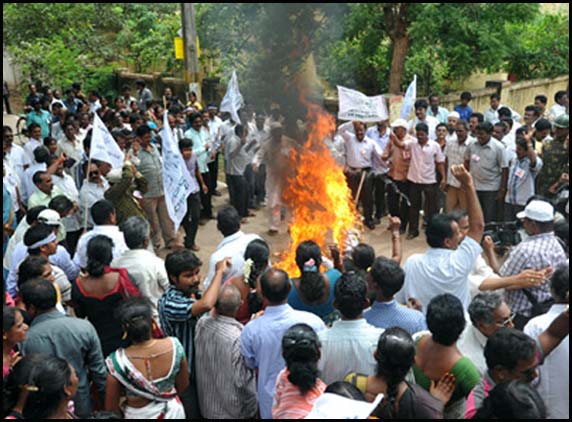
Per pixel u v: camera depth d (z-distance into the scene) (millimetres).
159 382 3387
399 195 8906
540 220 4543
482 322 3498
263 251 4457
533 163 7367
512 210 7730
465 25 12367
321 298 4082
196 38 12375
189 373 4039
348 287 3418
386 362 2895
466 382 3129
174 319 4039
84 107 11281
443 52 13070
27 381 2840
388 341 2898
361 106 8461
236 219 5121
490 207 8078
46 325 3723
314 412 2707
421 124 8320
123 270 4422
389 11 12898
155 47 18781
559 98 10750
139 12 19953
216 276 4129
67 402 2998
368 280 3848
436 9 12266
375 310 3854
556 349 3369
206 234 9078
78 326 3787
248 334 3717
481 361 3604
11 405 2863
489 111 11023
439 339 3160
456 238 4324
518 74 16781
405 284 4383
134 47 19406
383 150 8953
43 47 18484
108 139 6332
